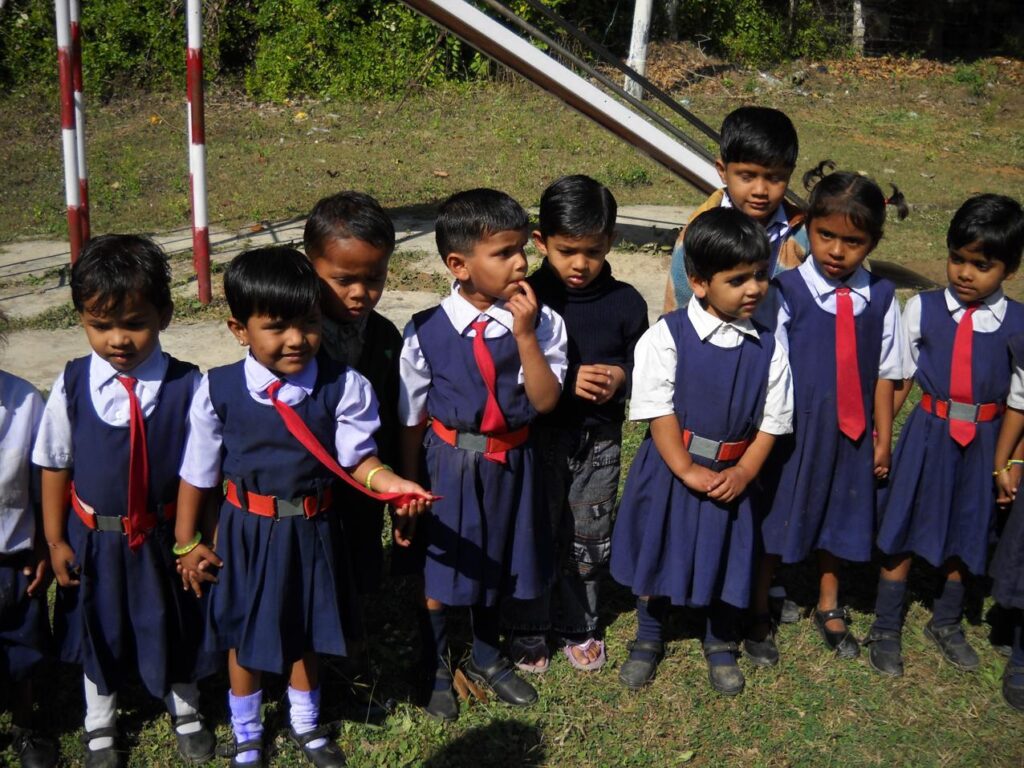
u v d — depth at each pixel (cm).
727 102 1342
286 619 261
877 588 372
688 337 294
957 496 326
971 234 307
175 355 528
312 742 280
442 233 274
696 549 300
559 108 1202
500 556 289
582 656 324
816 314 313
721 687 315
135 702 303
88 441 262
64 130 558
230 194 851
